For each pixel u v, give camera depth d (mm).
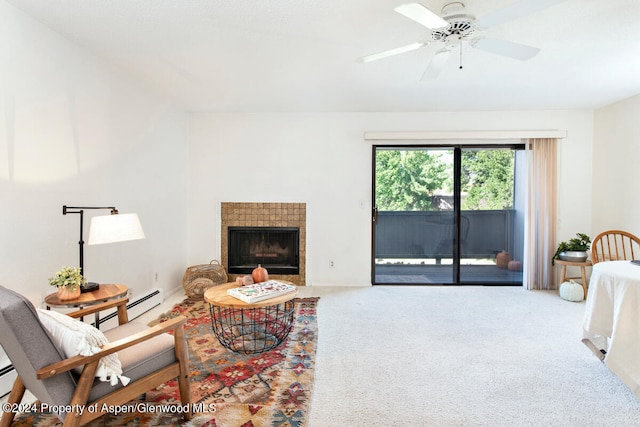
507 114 3961
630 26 2047
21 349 1164
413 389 1868
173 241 3779
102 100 2576
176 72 2818
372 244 4137
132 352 1509
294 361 2182
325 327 2762
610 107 3693
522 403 1740
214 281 3709
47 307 1889
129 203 2939
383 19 1967
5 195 1827
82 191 2383
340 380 1958
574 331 2670
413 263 4199
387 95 3416
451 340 2508
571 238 3896
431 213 4164
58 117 2168
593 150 3922
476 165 4117
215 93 3365
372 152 4094
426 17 1525
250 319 2932
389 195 4168
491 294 3701
